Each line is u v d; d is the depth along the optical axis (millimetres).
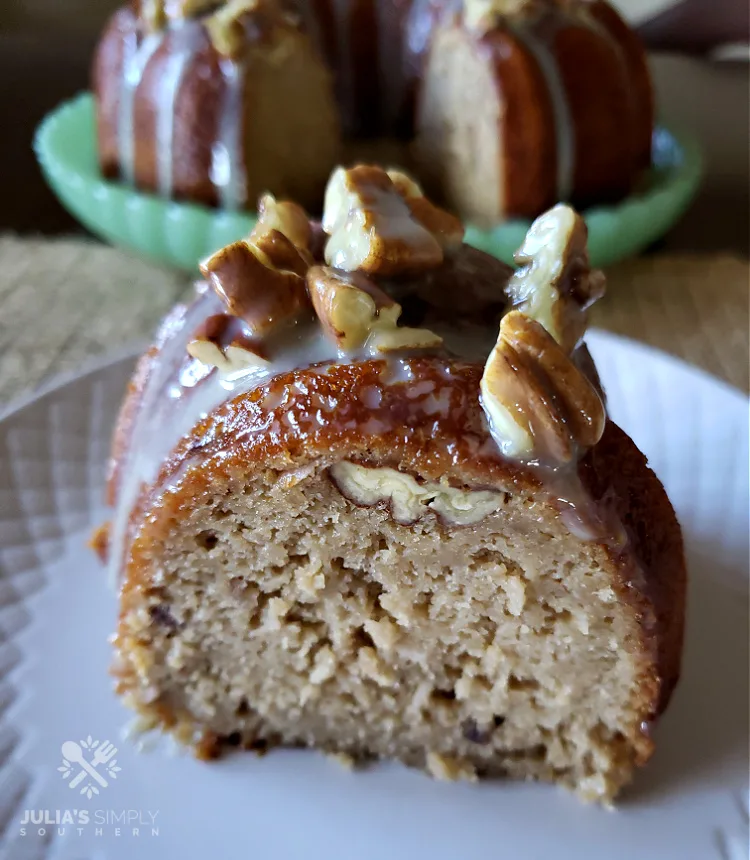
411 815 139
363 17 335
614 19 281
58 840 131
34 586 169
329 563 135
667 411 199
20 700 151
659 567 138
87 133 309
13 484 182
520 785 145
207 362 131
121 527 156
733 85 433
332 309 124
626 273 280
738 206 330
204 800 140
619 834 135
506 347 117
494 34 266
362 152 344
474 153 292
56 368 231
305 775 146
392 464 123
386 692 146
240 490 130
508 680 141
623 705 138
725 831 135
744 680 155
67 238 303
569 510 123
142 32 273
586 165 273
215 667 146
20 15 437
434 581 134
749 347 244
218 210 277
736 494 182
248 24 268
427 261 131
